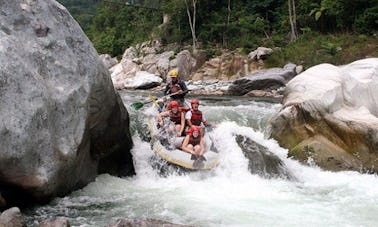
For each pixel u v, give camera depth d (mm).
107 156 8289
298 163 8891
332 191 7496
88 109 7133
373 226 5828
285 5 34281
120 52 43375
